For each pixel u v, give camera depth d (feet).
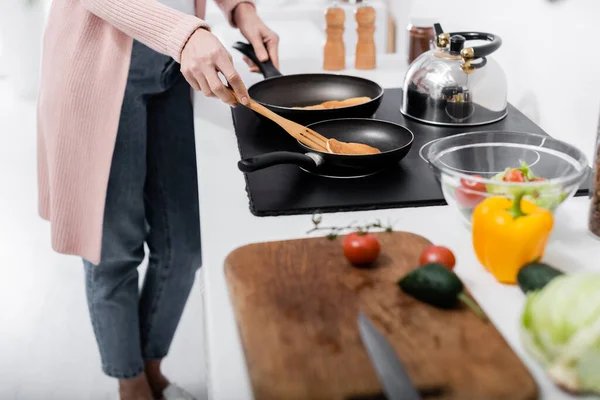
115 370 5.60
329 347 2.28
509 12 5.02
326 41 6.17
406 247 2.91
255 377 2.17
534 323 2.13
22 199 10.64
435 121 4.58
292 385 2.13
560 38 4.29
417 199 3.45
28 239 9.53
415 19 6.01
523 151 3.50
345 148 3.82
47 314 7.87
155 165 5.51
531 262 2.58
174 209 5.68
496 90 4.55
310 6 9.23
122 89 4.56
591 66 3.94
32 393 6.61
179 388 6.26
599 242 3.09
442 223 3.26
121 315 5.42
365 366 2.20
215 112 5.02
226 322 2.54
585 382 2.06
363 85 5.06
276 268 2.76
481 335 2.31
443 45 4.67
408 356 2.22
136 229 5.24
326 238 3.01
